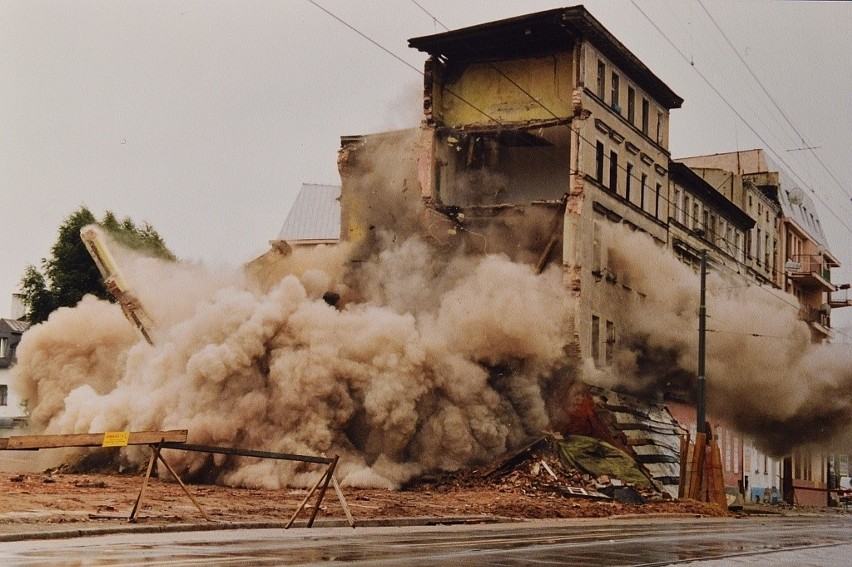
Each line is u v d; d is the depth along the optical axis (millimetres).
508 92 50625
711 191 64312
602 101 50438
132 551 14930
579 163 48031
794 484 80562
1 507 22234
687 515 38656
